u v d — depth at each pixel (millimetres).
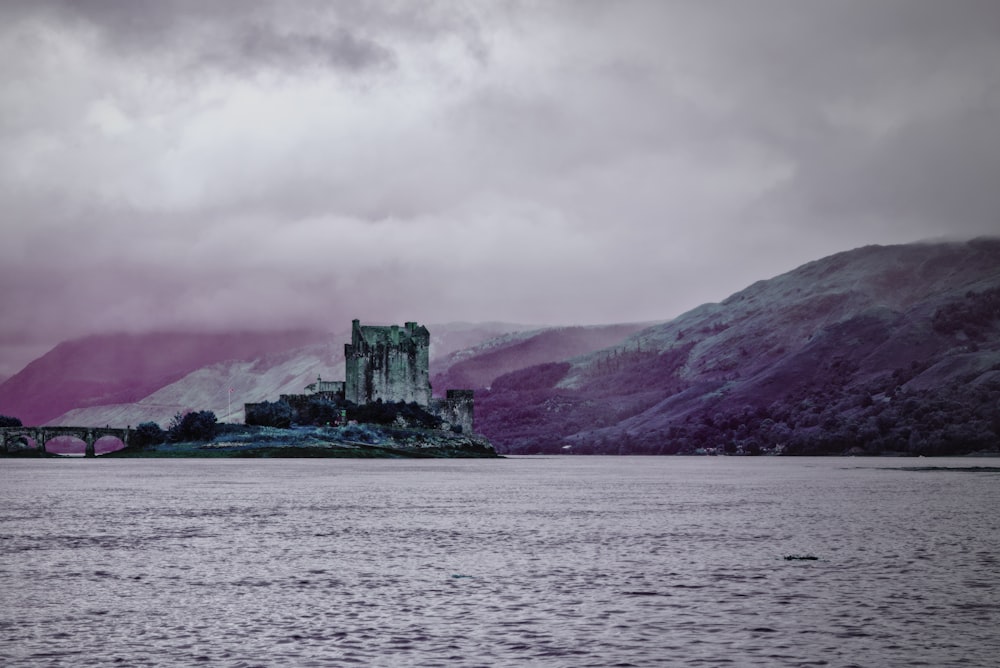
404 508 113312
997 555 70938
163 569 65250
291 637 46281
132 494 134375
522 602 54062
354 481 172375
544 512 108625
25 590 57531
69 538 82062
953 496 134250
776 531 87688
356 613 51250
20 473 199750
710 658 42969
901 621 49344
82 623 49000
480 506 116938
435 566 66625
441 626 48406
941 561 68125
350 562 68438
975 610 51750
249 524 93750
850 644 45062
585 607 52781
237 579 61312
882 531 86938
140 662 42188
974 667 41531
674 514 106375
